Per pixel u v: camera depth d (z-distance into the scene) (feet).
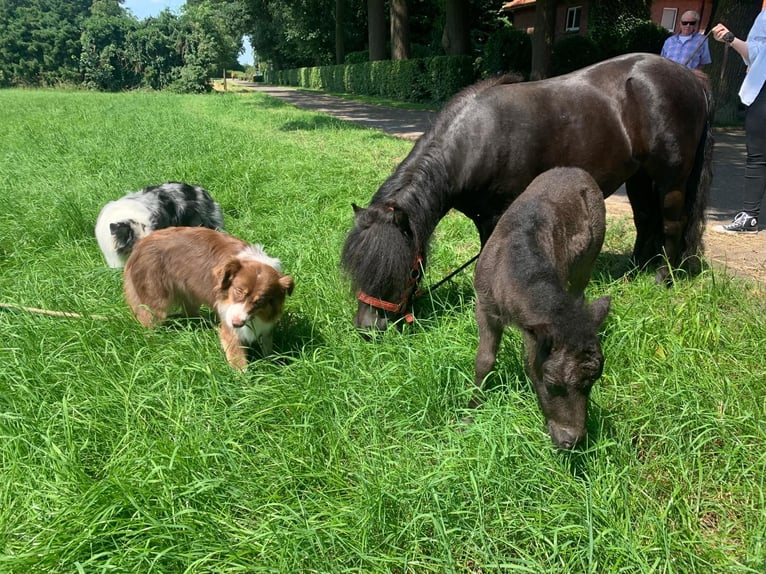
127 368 12.15
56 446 9.62
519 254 10.36
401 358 12.48
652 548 8.27
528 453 9.81
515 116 15.23
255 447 10.22
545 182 13.47
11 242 19.93
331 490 9.52
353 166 32.27
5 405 10.96
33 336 13.24
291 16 159.53
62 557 7.98
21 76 152.66
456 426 11.00
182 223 19.13
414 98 89.81
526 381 11.76
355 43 154.71
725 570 8.19
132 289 14.47
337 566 8.12
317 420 10.79
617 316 13.80
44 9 197.77
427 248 14.48
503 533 8.70
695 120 16.62
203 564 8.13
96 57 147.33
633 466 9.93
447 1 81.87
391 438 10.71
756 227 22.79
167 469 9.20
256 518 9.07
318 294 15.74
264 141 40.50
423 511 8.90
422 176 14.28
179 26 149.18
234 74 319.88
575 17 106.22
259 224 22.26
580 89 16.07
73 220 21.08
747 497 9.41
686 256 17.48
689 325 13.67
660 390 11.36
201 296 13.60
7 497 8.92
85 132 44.16
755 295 16.29
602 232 14.40
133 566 7.97
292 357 12.77
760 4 48.85
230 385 11.78
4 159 32.68
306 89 157.48
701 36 27.58
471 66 78.28
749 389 11.66
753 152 21.33
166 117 55.16
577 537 8.53
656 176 17.03
